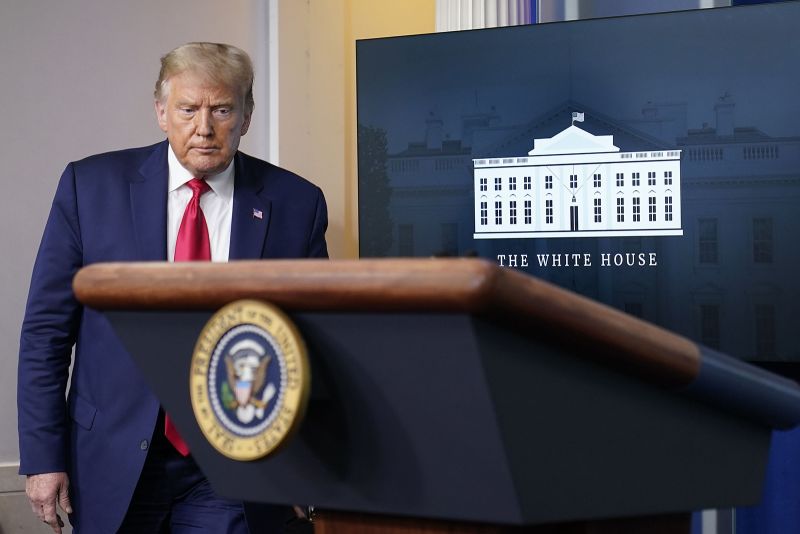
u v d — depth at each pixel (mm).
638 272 3074
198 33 4238
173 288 847
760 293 2998
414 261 739
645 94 3068
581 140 3121
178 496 2344
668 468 851
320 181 4410
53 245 2432
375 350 784
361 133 3316
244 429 791
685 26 3037
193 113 2363
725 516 3125
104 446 2314
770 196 2988
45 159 3979
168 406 934
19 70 3949
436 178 3254
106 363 2340
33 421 2385
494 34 3195
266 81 4379
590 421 804
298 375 773
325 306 778
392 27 4523
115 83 4086
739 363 863
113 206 2426
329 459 854
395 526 883
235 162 2527
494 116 3201
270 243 2490
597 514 817
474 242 3221
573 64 3127
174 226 2445
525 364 763
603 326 766
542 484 785
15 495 3852
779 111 2979
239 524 2307
